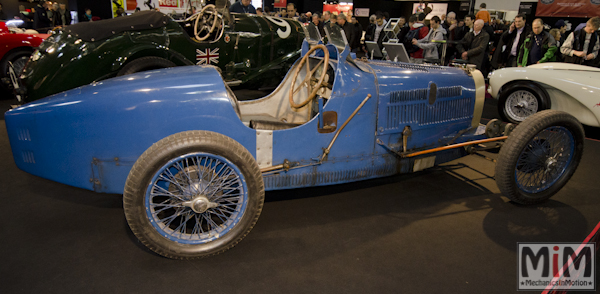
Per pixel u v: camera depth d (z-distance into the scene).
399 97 2.36
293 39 4.77
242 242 1.97
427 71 2.60
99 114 1.72
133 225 1.59
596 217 2.34
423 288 1.65
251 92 5.50
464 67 2.83
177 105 1.77
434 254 1.91
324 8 11.52
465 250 1.95
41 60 3.40
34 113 1.79
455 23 6.50
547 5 8.73
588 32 5.27
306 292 1.61
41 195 2.46
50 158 1.82
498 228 2.18
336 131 2.17
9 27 5.53
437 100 2.55
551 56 5.20
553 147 2.44
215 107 1.83
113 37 3.44
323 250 1.92
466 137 2.83
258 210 1.81
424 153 2.51
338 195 2.56
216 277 1.69
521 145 2.21
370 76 2.28
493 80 4.70
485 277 1.74
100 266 1.74
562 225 2.23
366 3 11.02
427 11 6.66
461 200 2.54
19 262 1.75
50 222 2.12
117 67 3.43
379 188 2.70
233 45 4.27
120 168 1.79
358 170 2.35
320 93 2.51
